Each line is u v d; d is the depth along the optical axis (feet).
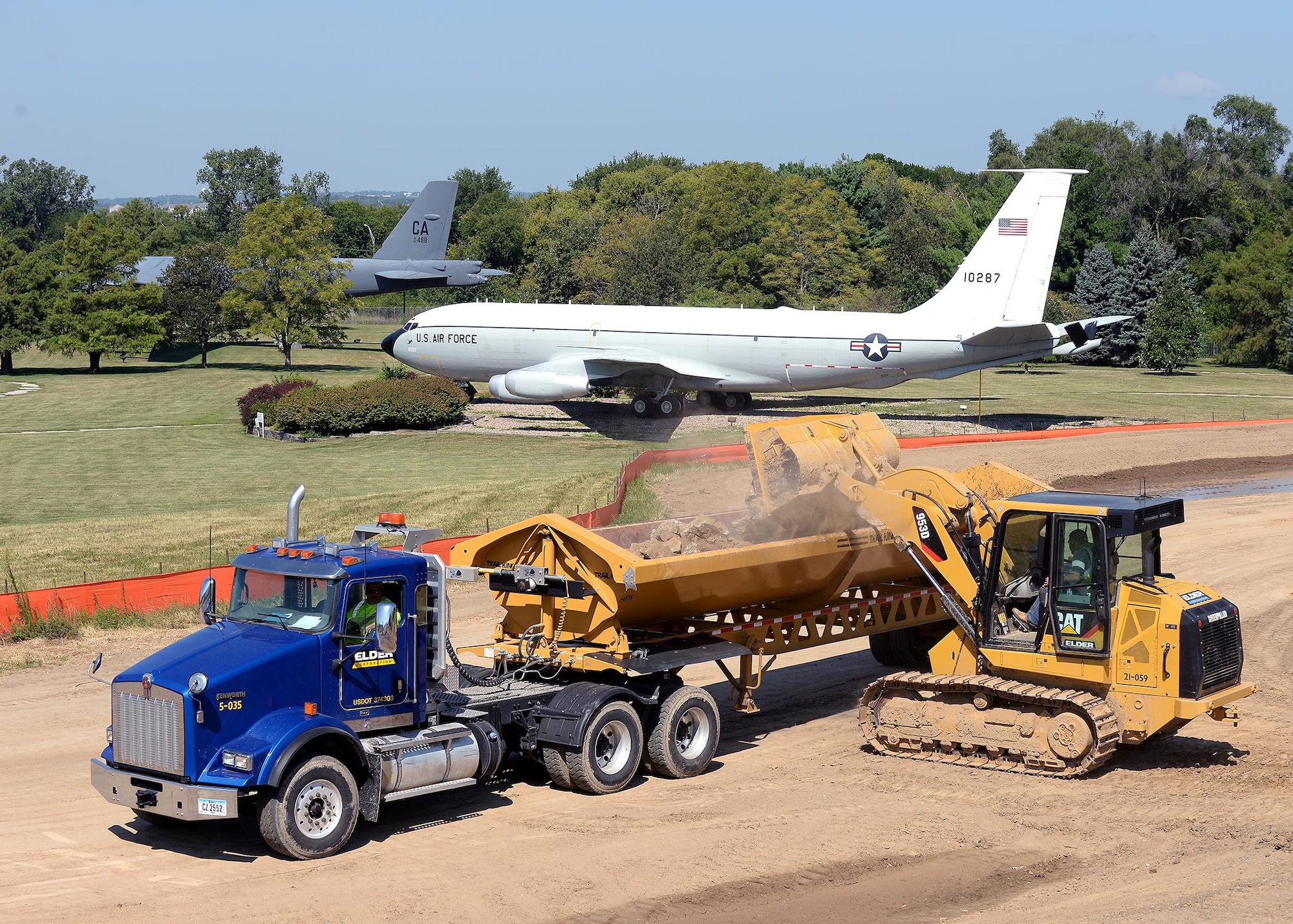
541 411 200.13
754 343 180.14
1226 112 504.84
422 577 43.91
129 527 110.73
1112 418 185.57
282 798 39.29
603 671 49.26
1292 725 55.88
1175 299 280.92
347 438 176.86
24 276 291.17
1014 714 48.88
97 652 69.15
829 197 379.14
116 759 40.63
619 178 537.65
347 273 305.94
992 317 173.47
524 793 47.52
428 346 193.67
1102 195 389.19
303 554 43.19
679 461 141.59
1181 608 47.32
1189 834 41.91
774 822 43.27
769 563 51.31
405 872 38.91
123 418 206.49
